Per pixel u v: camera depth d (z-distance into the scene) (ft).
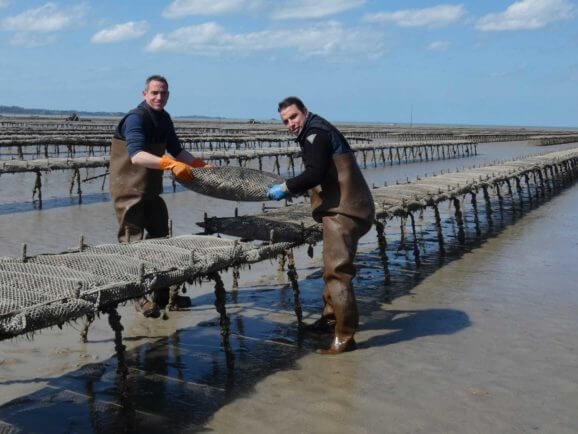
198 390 18.53
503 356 21.49
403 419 16.85
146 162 20.79
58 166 55.57
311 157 20.02
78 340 22.21
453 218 52.54
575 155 88.17
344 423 16.58
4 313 13.62
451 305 27.45
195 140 107.04
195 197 61.82
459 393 18.52
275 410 17.30
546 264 35.40
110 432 15.93
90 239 40.19
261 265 34.19
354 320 21.61
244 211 53.36
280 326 24.50
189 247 21.04
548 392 18.66
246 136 123.85
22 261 18.37
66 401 17.54
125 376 16.97
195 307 26.55
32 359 20.38
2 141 77.61
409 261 36.27
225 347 20.21
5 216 48.65
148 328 23.77
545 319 25.52
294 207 30.91
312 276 32.07
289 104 20.17
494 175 53.06
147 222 24.85
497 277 32.37
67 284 16.15
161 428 16.22
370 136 211.41
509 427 16.48
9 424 16.15
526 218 53.36
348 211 20.72
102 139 94.27
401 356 21.38
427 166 113.39
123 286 16.31
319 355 21.45
